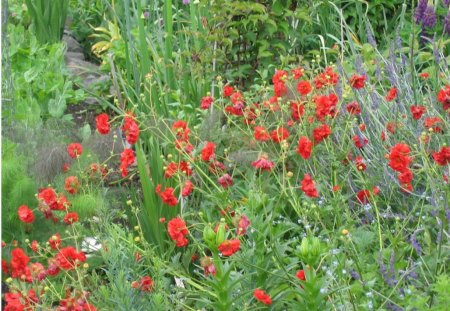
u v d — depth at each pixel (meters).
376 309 1.60
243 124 2.40
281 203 2.02
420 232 1.90
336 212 1.88
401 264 1.69
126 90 2.95
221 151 2.29
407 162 1.77
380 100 2.39
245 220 1.66
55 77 3.12
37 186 2.13
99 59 3.90
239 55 2.89
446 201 1.70
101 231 2.00
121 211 2.23
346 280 1.68
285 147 1.89
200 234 2.05
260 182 1.97
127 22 2.82
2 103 2.50
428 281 1.71
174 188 2.12
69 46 3.88
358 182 2.14
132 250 1.76
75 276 1.87
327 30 3.30
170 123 2.52
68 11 4.04
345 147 2.26
